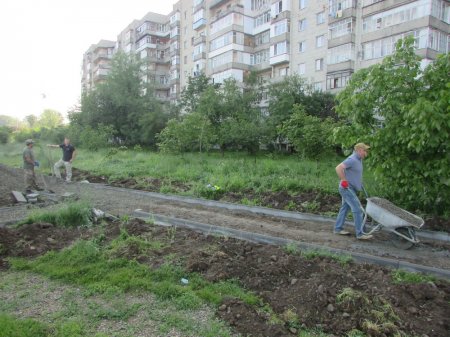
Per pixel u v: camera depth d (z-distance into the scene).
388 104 7.80
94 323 3.76
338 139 9.01
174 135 19.14
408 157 7.74
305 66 36.75
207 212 8.75
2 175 12.91
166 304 4.16
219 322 3.76
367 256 5.53
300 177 12.02
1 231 6.22
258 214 8.66
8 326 3.51
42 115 71.12
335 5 32.47
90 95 40.72
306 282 4.45
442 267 5.30
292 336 3.53
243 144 24.75
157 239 6.20
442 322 3.76
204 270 4.96
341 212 6.86
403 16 27.73
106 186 12.71
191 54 55.25
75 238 6.33
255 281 4.59
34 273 5.02
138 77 42.06
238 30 43.47
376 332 3.51
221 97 31.92
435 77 7.66
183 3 56.84
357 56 31.45
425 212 8.15
